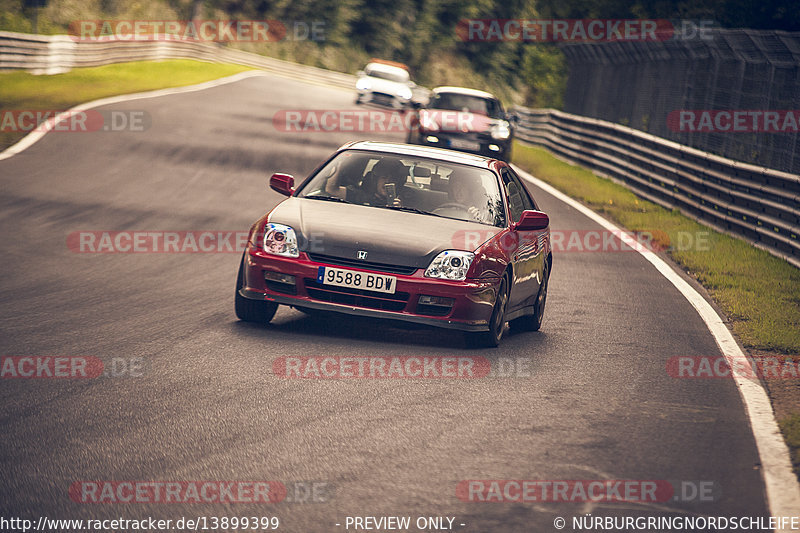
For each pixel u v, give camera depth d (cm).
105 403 2014
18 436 1778
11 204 4700
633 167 7494
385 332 2945
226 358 2445
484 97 8506
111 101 9675
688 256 4850
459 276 2708
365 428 1967
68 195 5125
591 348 2917
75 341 2512
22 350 2389
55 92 9806
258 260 2772
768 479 1809
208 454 1759
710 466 1867
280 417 2002
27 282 3225
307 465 1734
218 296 3262
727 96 6675
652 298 3816
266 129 9294
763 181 5144
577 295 3819
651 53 8538
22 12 18012
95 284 3294
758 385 2547
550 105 14975
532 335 3100
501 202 3070
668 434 2061
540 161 9406
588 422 2112
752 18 11731
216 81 14212
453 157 3206
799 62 5419
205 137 8150
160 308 3002
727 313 3597
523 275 3062
